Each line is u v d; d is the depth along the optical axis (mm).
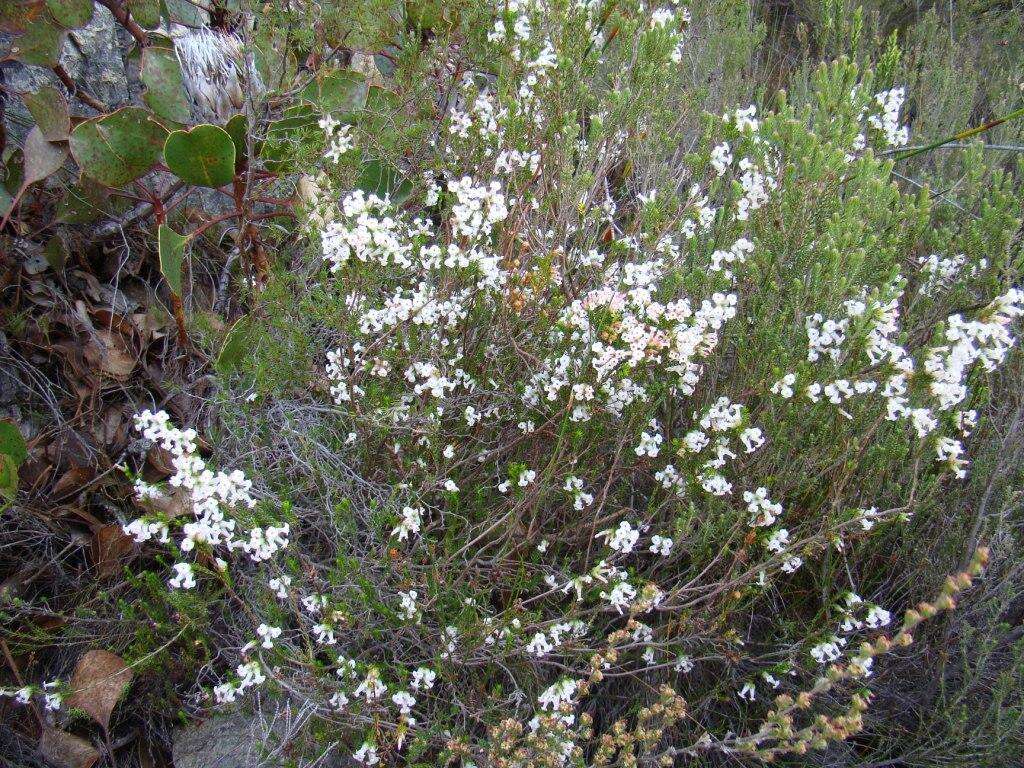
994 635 2303
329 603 1932
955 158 3389
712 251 2377
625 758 1709
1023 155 2963
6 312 2389
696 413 2107
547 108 2486
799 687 2273
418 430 2094
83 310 2490
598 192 3053
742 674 2295
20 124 2691
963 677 2312
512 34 2465
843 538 2098
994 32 4562
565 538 2197
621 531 1957
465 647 1954
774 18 5043
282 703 2094
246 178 2576
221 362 2211
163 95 2436
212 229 2822
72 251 2604
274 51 2613
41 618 2207
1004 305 1847
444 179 2908
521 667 2062
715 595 2045
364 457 2332
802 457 2086
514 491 2094
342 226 2047
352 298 2152
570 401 2031
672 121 2895
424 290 2180
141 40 2766
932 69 3738
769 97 4215
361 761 1824
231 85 2551
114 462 2402
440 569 2053
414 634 1990
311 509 2182
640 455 2203
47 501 2285
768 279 2244
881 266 2406
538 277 2195
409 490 2096
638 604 1855
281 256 2660
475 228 2119
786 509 2277
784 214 2223
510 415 2314
